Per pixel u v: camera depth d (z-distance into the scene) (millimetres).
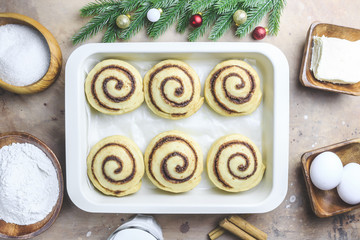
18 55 545
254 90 550
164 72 547
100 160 546
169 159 542
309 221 611
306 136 611
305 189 609
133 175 549
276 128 539
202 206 538
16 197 543
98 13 578
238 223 586
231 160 547
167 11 564
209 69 574
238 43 536
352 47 570
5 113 599
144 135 575
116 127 574
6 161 549
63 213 605
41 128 599
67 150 535
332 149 572
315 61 571
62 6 596
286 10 605
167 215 610
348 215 616
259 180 560
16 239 538
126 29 571
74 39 571
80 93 540
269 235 611
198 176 557
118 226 608
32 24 543
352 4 610
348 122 614
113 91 540
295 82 607
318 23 563
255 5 558
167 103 545
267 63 547
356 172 562
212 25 593
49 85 569
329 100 611
